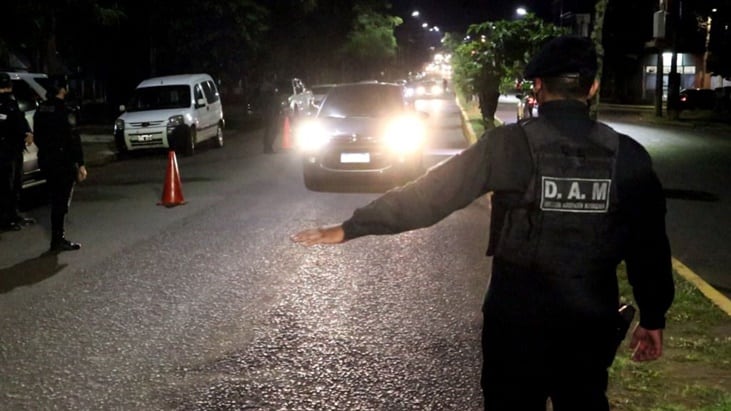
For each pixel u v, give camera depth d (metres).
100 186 16.64
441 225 12.00
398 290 8.45
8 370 6.26
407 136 15.31
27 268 9.55
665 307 3.21
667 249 3.16
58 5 20.75
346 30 50.72
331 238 3.24
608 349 3.14
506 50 21.50
